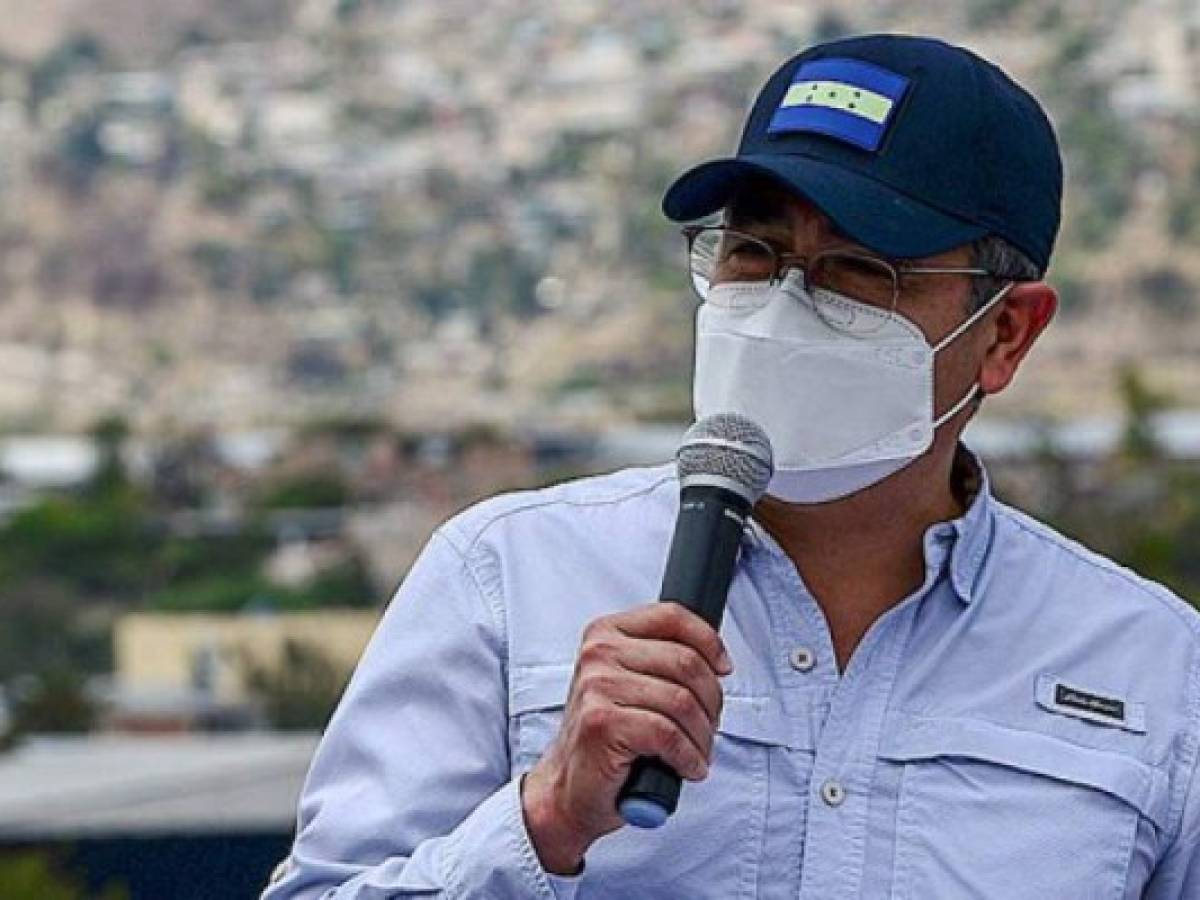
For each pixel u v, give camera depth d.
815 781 2.80
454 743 2.86
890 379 2.86
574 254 125.69
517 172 133.88
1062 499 38.88
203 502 69.62
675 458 2.80
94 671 56.09
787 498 2.89
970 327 2.91
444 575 2.93
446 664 2.89
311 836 2.86
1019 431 45.50
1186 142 110.31
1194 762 2.88
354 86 148.25
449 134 139.88
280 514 65.38
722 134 126.31
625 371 112.81
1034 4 121.94
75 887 12.47
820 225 2.87
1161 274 100.38
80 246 130.62
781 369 2.85
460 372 116.56
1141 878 2.84
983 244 2.90
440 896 2.70
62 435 111.56
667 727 2.56
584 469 65.75
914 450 2.88
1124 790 2.83
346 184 135.88
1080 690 2.88
